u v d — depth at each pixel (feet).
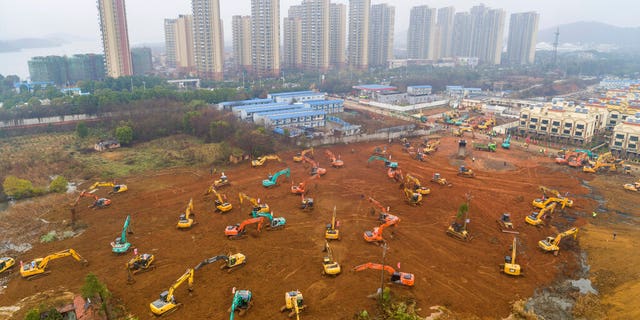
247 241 172.76
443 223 193.57
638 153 317.22
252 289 138.82
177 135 370.12
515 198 227.81
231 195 225.97
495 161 300.40
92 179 254.68
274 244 170.40
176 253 162.71
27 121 388.16
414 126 416.26
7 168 268.41
